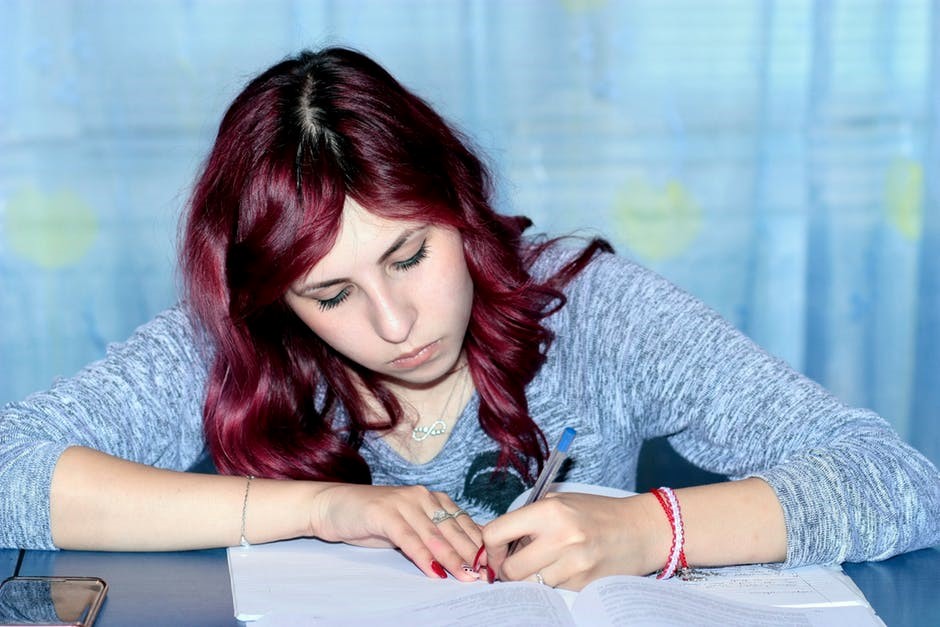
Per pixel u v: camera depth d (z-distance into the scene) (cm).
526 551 92
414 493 102
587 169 251
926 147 249
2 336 248
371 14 240
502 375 122
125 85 240
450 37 243
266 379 120
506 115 247
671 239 255
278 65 111
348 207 100
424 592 92
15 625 86
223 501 104
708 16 246
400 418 125
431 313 106
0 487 105
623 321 123
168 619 89
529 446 124
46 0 236
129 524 103
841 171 253
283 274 103
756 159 252
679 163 252
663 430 121
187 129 242
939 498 102
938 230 250
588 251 130
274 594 92
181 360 127
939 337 253
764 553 96
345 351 110
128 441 120
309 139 101
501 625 83
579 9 244
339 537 103
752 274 257
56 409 116
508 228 123
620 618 84
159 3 238
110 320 250
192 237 115
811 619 87
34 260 246
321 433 123
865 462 100
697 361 116
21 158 242
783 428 109
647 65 248
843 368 261
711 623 85
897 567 99
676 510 95
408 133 105
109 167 243
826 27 245
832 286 257
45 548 104
